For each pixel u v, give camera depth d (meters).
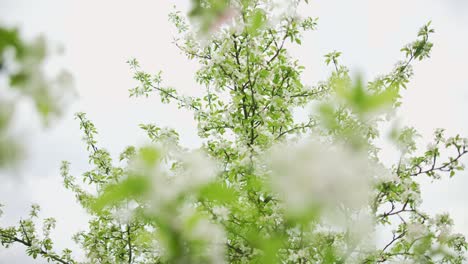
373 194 3.85
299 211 0.95
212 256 1.05
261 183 1.95
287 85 5.89
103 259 6.39
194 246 1.01
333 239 4.14
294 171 0.95
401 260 4.52
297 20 5.39
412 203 4.68
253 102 5.53
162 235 1.01
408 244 4.89
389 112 3.29
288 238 3.89
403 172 4.92
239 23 4.19
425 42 4.85
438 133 5.03
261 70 5.34
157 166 0.99
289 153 0.97
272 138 5.22
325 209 0.95
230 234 3.81
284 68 5.60
